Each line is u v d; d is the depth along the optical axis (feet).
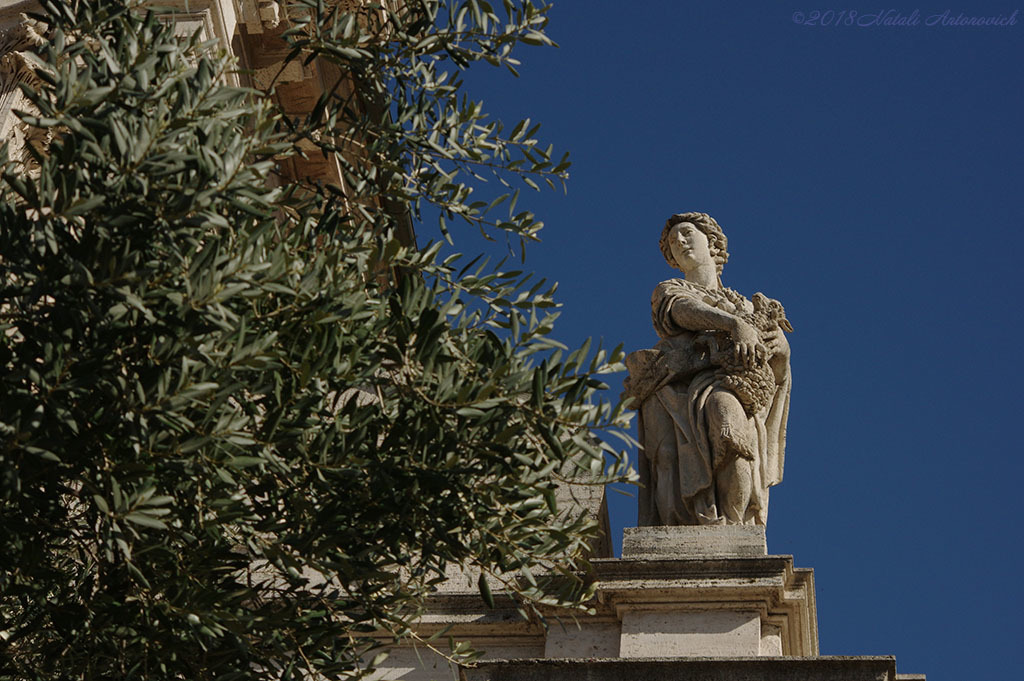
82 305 41.34
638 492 66.03
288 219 50.60
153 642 43.42
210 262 41.63
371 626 46.83
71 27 46.70
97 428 41.22
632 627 59.77
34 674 44.27
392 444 44.96
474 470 44.37
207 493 42.65
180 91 43.01
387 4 58.29
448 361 45.68
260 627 44.73
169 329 41.55
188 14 69.62
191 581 43.42
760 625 59.57
